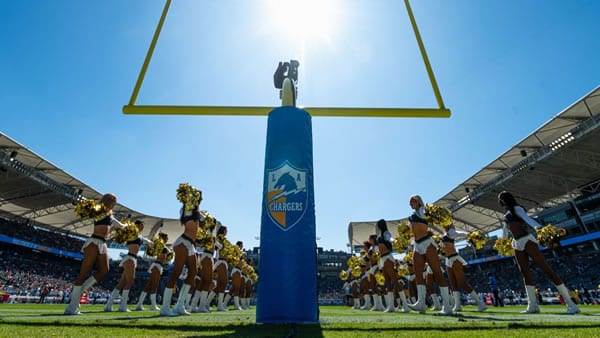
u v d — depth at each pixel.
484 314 5.04
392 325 2.52
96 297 27.12
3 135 22.34
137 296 37.28
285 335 1.96
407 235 7.72
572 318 3.45
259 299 2.97
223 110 4.15
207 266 7.79
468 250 43.56
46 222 38.84
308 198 3.25
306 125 3.59
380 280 10.42
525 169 24.70
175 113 4.37
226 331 2.19
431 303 16.55
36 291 25.84
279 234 3.08
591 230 28.70
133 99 4.66
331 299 45.00
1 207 32.75
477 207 35.50
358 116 4.28
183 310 5.68
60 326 2.43
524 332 2.12
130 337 1.82
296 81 4.46
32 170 25.36
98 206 5.38
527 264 5.49
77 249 39.44
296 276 2.93
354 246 53.03
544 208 34.41
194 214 5.96
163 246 8.78
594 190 28.08
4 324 2.51
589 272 28.47
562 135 22.73
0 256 31.14
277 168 3.32
